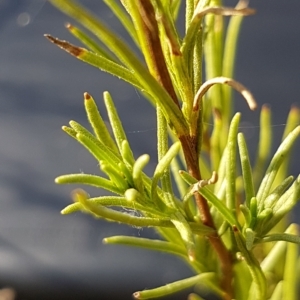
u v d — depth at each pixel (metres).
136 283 0.44
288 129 0.19
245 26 0.58
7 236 0.48
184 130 0.17
